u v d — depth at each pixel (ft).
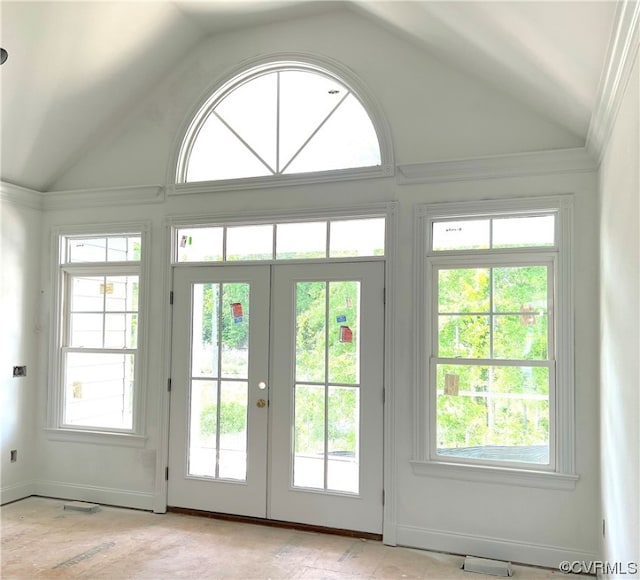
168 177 13.71
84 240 14.84
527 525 10.52
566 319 10.46
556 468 10.42
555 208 10.67
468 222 11.44
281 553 10.84
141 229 13.91
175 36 12.98
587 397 10.28
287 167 12.93
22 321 14.35
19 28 10.78
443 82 11.66
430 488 11.18
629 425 6.61
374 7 11.13
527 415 10.81
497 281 11.17
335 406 12.10
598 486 10.07
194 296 13.47
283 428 12.42
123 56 12.57
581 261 10.46
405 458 11.39
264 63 13.10
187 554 10.77
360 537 11.64
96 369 14.42
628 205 6.65
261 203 12.92
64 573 9.91
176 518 12.84
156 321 13.66
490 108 11.29
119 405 14.10
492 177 11.14
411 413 11.40
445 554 10.90
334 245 12.41
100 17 11.37
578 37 7.10
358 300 12.09
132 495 13.56
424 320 11.41
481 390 11.11
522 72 9.48
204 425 13.14
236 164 13.43
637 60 5.89
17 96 12.10
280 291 12.66
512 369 10.94
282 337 12.57
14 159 13.58
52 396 14.57
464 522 10.91
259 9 12.45
